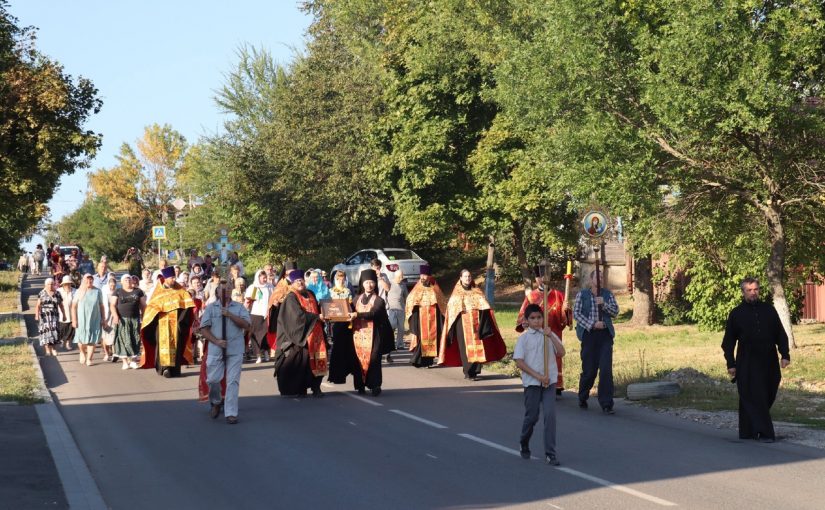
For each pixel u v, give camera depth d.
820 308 28.66
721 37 17.33
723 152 19.50
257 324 21.30
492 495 8.84
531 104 21.22
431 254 47.00
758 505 8.35
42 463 10.27
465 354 18.12
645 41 18.39
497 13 28.86
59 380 18.39
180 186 86.38
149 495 9.08
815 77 18.50
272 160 44.16
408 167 31.77
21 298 41.69
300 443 11.67
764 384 11.52
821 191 19.52
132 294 20.28
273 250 46.41
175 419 13.69
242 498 8.88
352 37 46.38
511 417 13.61
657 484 9.21
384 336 16.19
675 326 28.45
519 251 33.19
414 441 11.72
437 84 30.91
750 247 21.69
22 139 30.58
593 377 14.32
